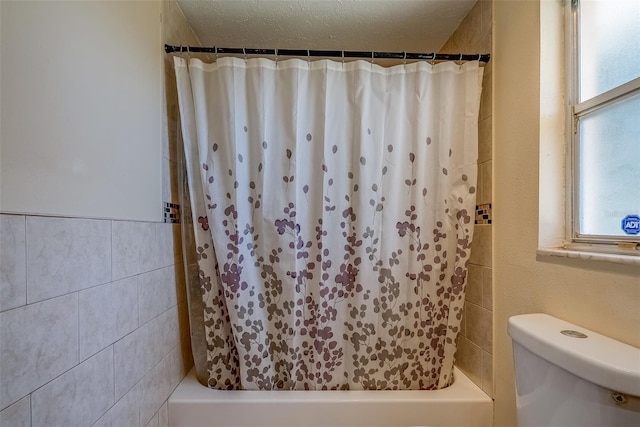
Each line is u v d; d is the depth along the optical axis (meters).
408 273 1.17
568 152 0.90
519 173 0.98
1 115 0.50
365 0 1.21
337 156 1.14
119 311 0.80
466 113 1.14
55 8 0.61
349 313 1.17
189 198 1.17
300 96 1.12
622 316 0.67
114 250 0.79
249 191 1.14
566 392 0.65
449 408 1.08
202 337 1.19
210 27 1.36
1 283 0.49
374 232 1.15
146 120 0.96
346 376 1.17
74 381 0.64
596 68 0.83
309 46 1.52
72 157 0.65
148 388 0.94
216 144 1.11
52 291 0.59
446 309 1.18
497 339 1.08
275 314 1.17
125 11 0.85
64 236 0.62
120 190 0.82
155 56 1.03
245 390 1.14
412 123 1.16
